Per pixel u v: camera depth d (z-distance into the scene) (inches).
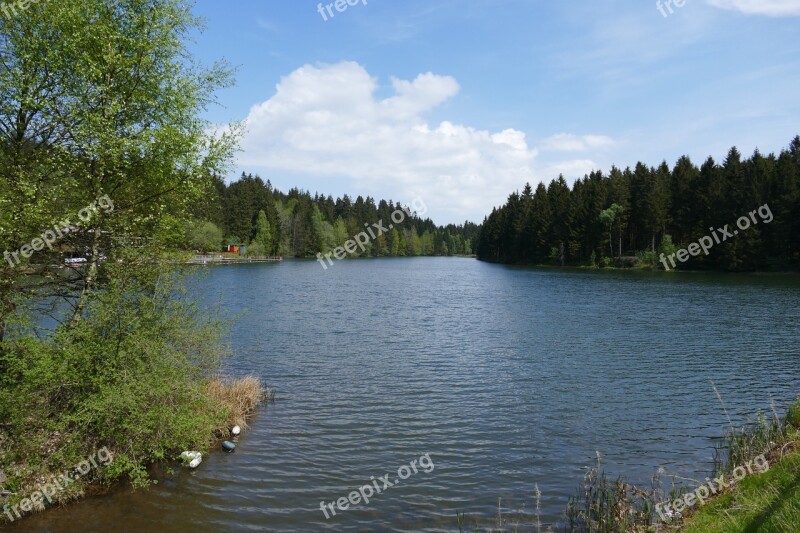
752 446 419.2
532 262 4712.1
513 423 571.2
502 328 1222.3
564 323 1293.1
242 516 372.5
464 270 3927.2
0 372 398.0
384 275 3255.4
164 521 363.3
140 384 414.0
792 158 3373.5
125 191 460.8
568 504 388.8
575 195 4402.1
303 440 514.0
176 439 453.1
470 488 417.4
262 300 1715.1
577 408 624.7
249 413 587.8
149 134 431.8
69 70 437.7
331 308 1565.0
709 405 636.7
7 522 354.9
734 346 993.5
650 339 1071.0
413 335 1121.4
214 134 484.4
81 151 438.9
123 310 426.9
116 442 426.9
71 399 408.2
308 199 5930.1
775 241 2869.1
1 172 422.3
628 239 3853.3
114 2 454.0
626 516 339.3
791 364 846.5
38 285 433.4
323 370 798.5
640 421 577.3
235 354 894.4
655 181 3582.7
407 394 676.1
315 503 392.8
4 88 413.7
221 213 4042.8
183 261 487.2
